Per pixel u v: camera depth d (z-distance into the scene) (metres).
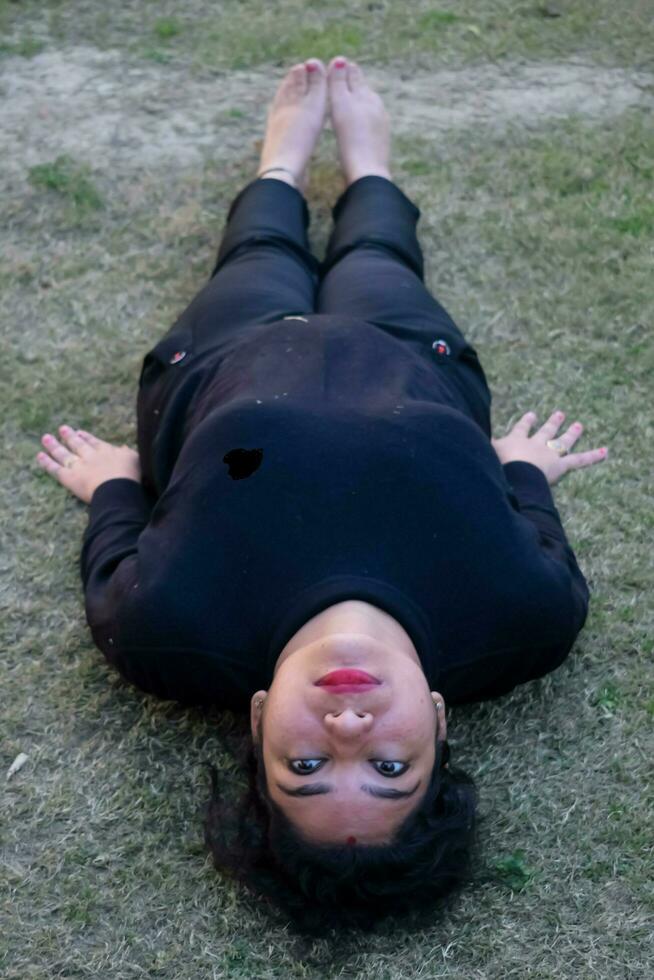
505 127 3.41
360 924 1.94
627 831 2.12
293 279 2.64
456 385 2.42
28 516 2.56
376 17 3.74
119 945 2.02
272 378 2.22
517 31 3.70
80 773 2.21
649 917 2.03
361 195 2.88
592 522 2.54
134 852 2.12
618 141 3.36
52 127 3.42
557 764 2.21
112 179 3.26
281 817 1.85
